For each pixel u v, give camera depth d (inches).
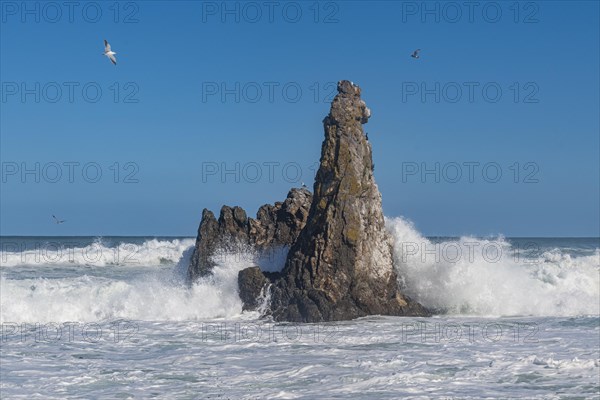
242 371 1111.0
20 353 1243.8
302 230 1612.9
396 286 1622.8
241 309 1600.6
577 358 1163.9
